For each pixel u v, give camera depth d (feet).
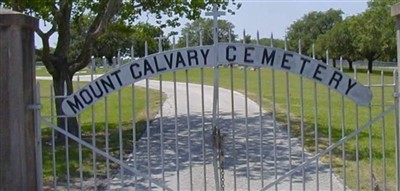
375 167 29.40
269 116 54.65
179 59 19.22
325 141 38.96
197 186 25.82
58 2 37.99
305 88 96.32
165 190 22.16
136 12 47.62
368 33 182.19
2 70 18.51
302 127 20.42
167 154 34.81
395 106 19.58
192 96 76.79
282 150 35.78
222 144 19.60
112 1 37.81
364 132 42.47
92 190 25.63
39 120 19.61
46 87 77.05
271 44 19.15
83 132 45.75
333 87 19.30
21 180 18.79
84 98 19.51
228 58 19.03
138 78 19.40
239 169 29.96
